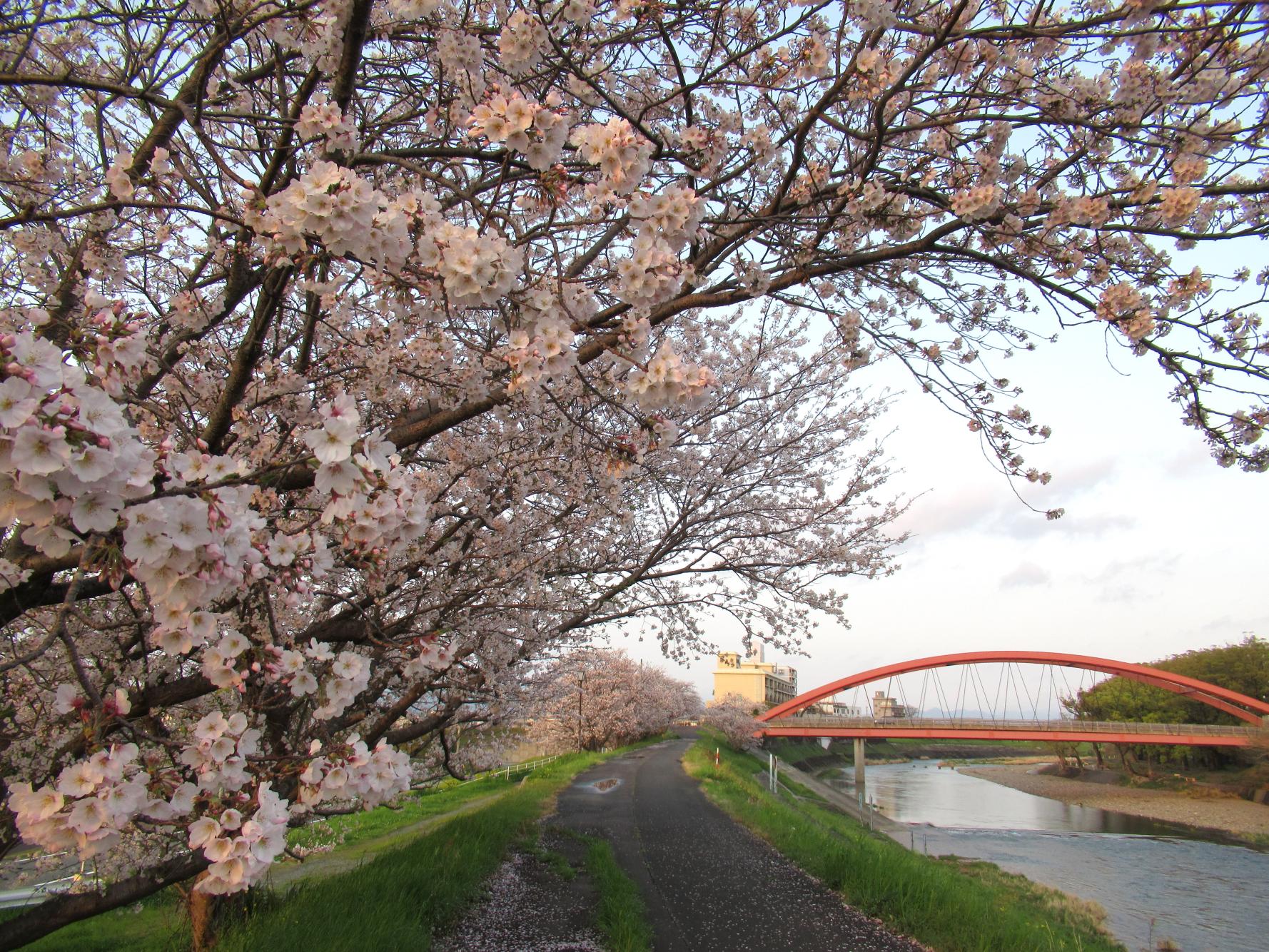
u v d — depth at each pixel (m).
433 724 6.11
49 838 1.66
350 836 12.04
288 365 4.44
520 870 8.59
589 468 5.86
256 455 3.64
